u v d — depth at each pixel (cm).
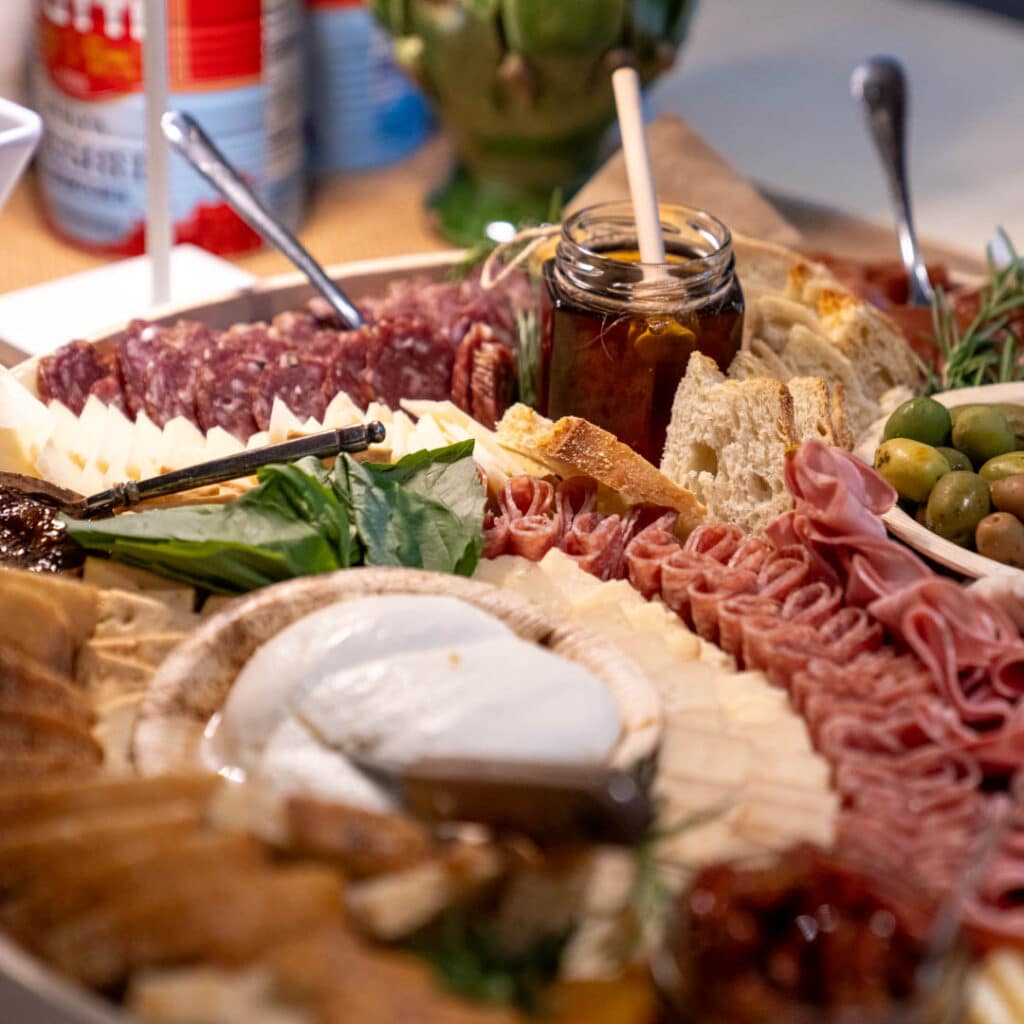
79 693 61
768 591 66
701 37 129
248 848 53
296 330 81
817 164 109
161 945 51
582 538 69
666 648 63
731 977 51
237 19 92
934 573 69
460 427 74
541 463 73
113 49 91
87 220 96
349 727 58
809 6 136
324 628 60
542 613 62
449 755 57
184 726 59
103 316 84
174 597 64
